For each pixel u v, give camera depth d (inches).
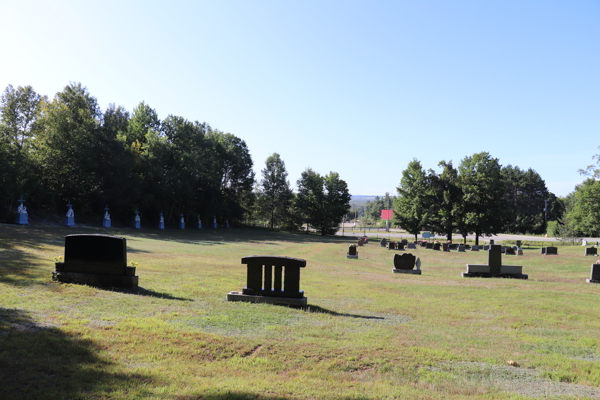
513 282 778.2
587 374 248.8
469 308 473.1
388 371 245.8
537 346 317.7
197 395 186.5
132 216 2459.4
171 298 426.3
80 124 2101.4
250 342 284.4
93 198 2127.2
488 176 2471.7
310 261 1180.5
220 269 749.3
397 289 613.6
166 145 2812.5
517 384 232.4
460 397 203.9
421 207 2635.3
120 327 291.4
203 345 269.4
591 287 722.2
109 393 181.0
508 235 3873.0
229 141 3727.9
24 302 344.8
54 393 174.9
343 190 3659.0
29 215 1804.9
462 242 2960.1
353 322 371.2
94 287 439.2
